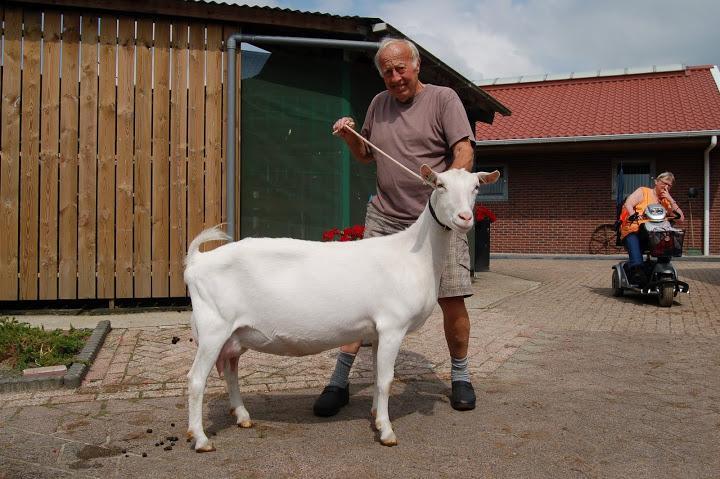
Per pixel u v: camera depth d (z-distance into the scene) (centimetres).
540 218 1811
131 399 406
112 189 707
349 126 391
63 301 722
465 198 316
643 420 372
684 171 1681
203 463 308
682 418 376
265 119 787
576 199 1773
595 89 2084
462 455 320
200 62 724
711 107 1739
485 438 344
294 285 322
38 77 689
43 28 689
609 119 1780
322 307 323
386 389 333
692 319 719
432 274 344
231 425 362
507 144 1703
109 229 707
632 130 1653
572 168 1775
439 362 508
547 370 491
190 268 324
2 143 685
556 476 296
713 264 1427
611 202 1744
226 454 319
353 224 844
